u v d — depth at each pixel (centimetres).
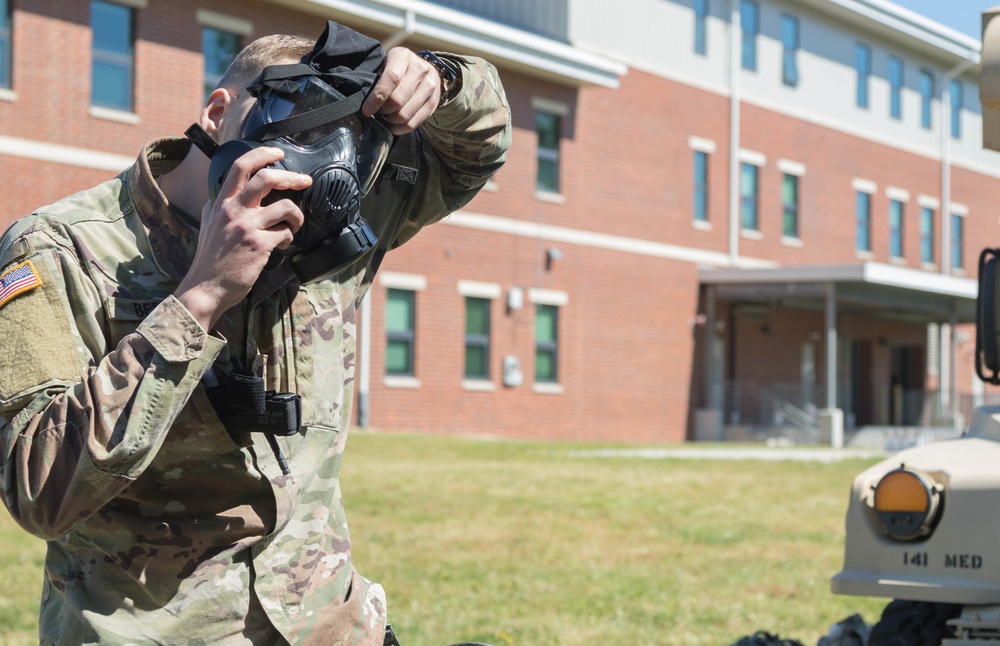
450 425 2155
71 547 181
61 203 179
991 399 2920
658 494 1162
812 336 3047
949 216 3469
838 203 3091
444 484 1162
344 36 175
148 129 1720
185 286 161
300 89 167
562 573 732
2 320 167
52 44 1630
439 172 225
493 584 686
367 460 1391
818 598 673
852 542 316
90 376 160
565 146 2370
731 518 1009
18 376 163
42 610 188
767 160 2881
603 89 2459
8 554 701
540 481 1231
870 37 3197
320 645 192
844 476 1391
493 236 2241
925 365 3425
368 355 2023
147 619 178
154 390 158
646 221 2556
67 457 159
